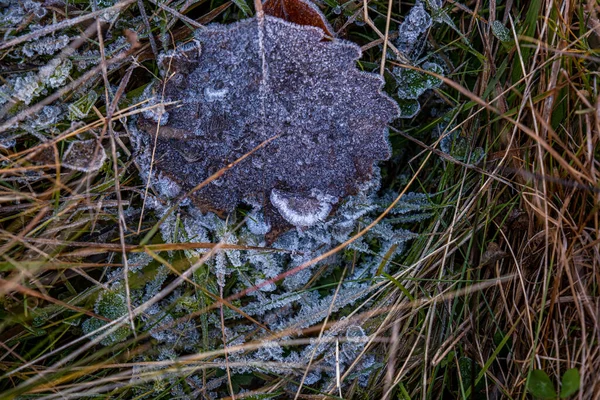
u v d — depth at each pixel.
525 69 0.26
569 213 0.26
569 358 0.25
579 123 0.26
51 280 0.26
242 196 0.26
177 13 0.26
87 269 0.26
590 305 0.25
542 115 0.26
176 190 0.26
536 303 0.26
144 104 0.26
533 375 0.25
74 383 0.26
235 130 0.26
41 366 0.26
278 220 0.26
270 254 0.26
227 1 0.26
